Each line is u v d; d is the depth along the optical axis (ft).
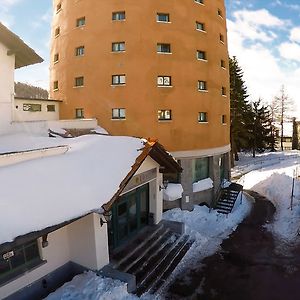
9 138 56.13
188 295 40.16
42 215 29.66
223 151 91.91
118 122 79.36
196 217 72.79
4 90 58.95
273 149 199.62
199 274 45.73
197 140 81.66
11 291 32.65
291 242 57.16
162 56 78.23
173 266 46.19
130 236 50.52
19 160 38.83
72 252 40.22
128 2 78.38
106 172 40.14
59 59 92.12
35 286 35.37
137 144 48.49
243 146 172.14
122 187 37.04
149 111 77.77
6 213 27.96
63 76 89.92
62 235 39.24
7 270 32.73
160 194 56.65
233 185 94.94
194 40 81.56
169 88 78.48
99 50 80.94
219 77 89.25
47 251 37.09
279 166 128.26
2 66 58.34
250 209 81.66
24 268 34.35
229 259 50.83
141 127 77.97
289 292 40.93
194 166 82.94
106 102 80.43
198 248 54.75
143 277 40.68
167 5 78.74
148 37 77.82
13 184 32.99
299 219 66.28
